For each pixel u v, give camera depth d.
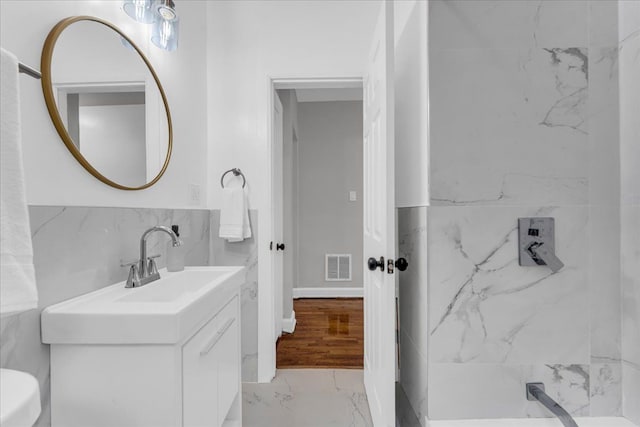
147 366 0.85
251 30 2.05
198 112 1.97
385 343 1.28
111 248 1.19
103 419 0.86
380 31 1.37
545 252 1.10
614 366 1.13
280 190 2.67
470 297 1.14
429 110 1.13
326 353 2.41
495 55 1.13
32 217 0.87
